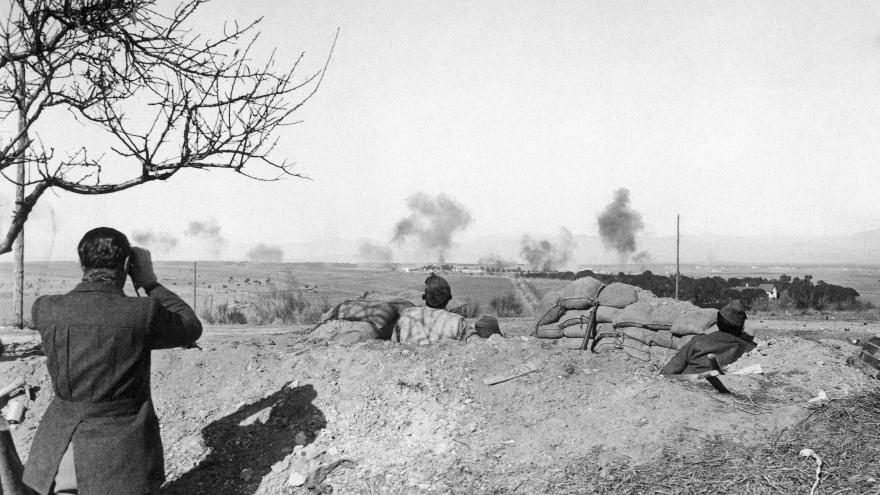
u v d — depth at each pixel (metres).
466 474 3.10
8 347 5.70
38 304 2.33
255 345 4.85
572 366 4.05
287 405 3.86
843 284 44.47
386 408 3.72
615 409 3.52
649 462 2.98
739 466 2.86
